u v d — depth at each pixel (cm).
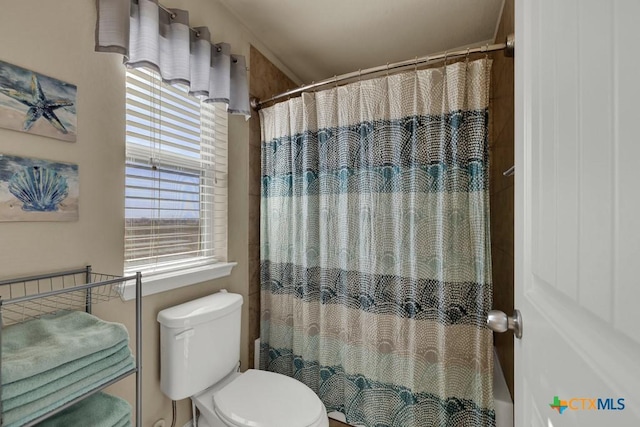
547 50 54
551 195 51
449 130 133
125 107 117
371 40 196
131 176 125
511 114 133
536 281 60
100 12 98
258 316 192
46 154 94
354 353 157
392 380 147
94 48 106
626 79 32
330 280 165
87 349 75
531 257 62
